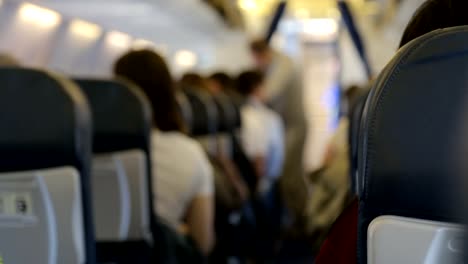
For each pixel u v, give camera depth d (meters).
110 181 1.96
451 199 0.84
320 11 15.50
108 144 1.98
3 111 1.38
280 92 7.15
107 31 11.21
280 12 14.52
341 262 1.04
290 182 6.70
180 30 12.82
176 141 2.50
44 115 1.37
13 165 1.38
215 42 15.23
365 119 0.89
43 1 7.92
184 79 5.05
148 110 1.96
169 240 2.15
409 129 0.86
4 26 7.63
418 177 0.85
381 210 0.89
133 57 2.44
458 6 1.06
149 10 9.49
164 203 2.50
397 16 10.37
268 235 4.73
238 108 4.82
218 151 3.81
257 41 7.29
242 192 3.71
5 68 1.38
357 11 13.52
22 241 1.33
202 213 2.56
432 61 0.85
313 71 17.55
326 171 4.22
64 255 1.35
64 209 1.34
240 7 13.60
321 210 4.19
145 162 1.99
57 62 9.63
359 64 16.53
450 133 0.83
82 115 1.38
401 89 0.86
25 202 1.32
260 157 5.08
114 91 1.97
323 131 15.61
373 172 0.88
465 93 0.83
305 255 5.76
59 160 1.37
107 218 1.99
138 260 2.03
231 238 3.61
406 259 0.87
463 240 0.84
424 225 0.85
